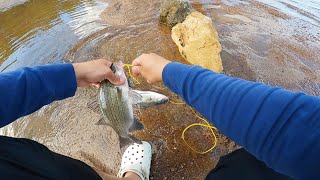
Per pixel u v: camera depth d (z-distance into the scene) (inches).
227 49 41.3
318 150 10.6
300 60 39.9
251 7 50.6
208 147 30.2
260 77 37.1
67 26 46.6
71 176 20.2
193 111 33.5
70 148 30.6
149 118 32.9
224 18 47.6
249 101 12.7
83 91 36.3
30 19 48.4
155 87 35.9
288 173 11.7
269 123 11.8
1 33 45.2
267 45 42.2
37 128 32.5
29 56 41.0
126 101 22.6
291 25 46.3
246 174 20.8
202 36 37.8
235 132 13.0
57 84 19.7
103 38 43.8
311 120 11.0
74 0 53.2
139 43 42.7
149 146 29.5
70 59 40.4
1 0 52.3
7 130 32.4
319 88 35.9
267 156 12.0
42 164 19.1
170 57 40.1
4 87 17.6
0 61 40.3
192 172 28.2
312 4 51.4
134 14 49.2
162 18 46.0
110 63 23.1
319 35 44.3
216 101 13.8
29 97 18.4
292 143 11.1
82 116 33.5
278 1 52.3
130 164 27.7
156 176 28.1
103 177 23.4
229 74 37.5
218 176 21.7
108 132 32.0
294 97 11.9
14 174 17.8
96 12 49.9
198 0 52.1
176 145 30.4
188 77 15.6
